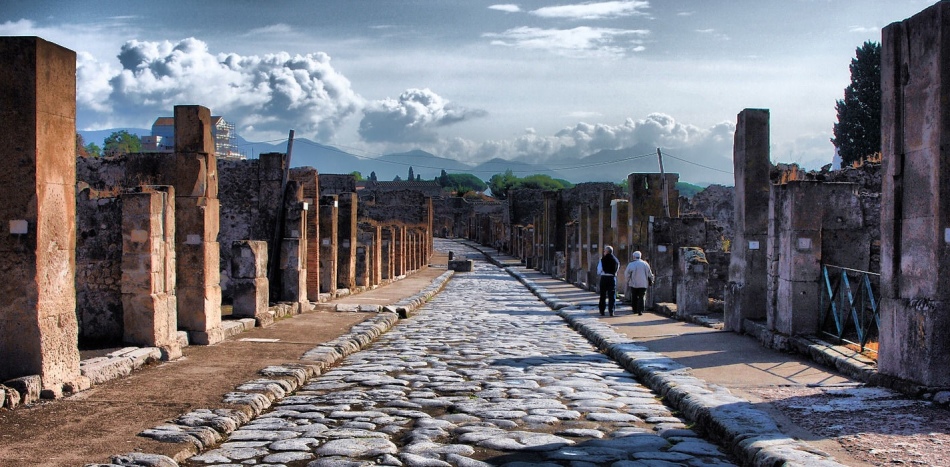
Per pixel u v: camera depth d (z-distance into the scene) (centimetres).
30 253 892
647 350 1318
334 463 683
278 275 2184
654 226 2295
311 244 2345
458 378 1137
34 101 891
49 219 912
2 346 897
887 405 836
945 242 870
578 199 6800
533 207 8369
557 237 4853
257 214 2361
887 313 959
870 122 4334
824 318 1287
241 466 681
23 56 893
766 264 1559
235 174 2375
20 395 868
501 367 1245
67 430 765
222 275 2408
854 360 1063
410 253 4997
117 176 2345
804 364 1155
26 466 643
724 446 741
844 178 1702
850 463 619
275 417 880
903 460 628
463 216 11688
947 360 874
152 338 1205
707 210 4591
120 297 1238
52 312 921
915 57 923
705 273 1908
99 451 690
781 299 1349
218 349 1341
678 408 909
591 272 3328
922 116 904
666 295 2272
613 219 2944
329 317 1938
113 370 1051
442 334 1747
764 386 970
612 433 802
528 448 739
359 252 3152
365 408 924
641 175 2758
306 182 2356
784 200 1331
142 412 845
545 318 2180
